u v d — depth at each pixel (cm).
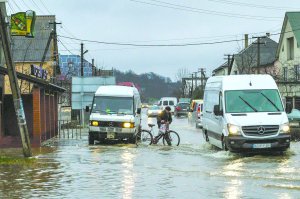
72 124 5100
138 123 3366
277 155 2361
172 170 1919
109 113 3169
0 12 2280
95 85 4834
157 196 1406
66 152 2600
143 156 2416
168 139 3111
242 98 2483
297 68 7531
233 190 1481
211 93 2802
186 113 8744
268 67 8962
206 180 1677
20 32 3200
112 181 1666
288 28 7925
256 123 2328
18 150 2741
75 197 1399
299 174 1786
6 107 3531
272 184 1577
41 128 3409
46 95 3659
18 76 2923
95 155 2458
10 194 1448
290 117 4322
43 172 1877
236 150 2331
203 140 3531
